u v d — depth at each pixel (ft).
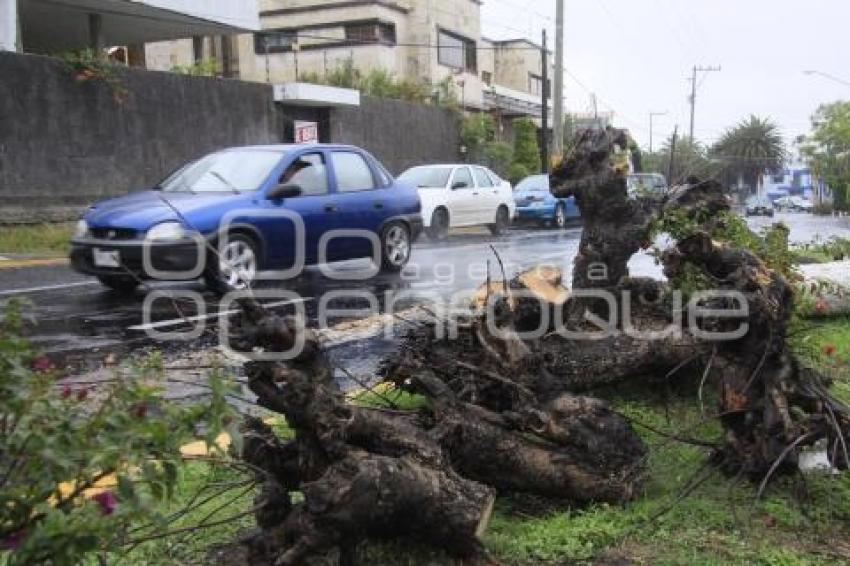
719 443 12.82
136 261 27.20
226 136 65.87
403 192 37.78
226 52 100.83
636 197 16.25
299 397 9.02
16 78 49.42
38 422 6.68
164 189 31.53
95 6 57.57
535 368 12.60
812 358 18.03
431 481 9.31
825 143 172.14
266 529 9.27
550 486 11.39
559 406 11.87
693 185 16.63
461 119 100.53
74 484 7.32
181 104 61.26
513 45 155.74
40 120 50.88
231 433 7.19
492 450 11.07
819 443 13.64
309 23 106.22
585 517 11.19
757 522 11.14
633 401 16.57
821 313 23.40
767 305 11.66
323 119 78.59
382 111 86.17
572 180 15.74
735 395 12.17
